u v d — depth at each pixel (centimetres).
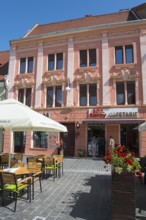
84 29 2047
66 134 2030
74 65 2069
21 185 653
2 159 1064
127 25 1944
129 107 1859
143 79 1852
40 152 2069
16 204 627
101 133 1931
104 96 1930
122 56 1966
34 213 570
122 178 495
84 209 606
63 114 2027
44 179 979
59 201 671
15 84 2253
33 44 2250
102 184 901
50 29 2495
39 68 2183
